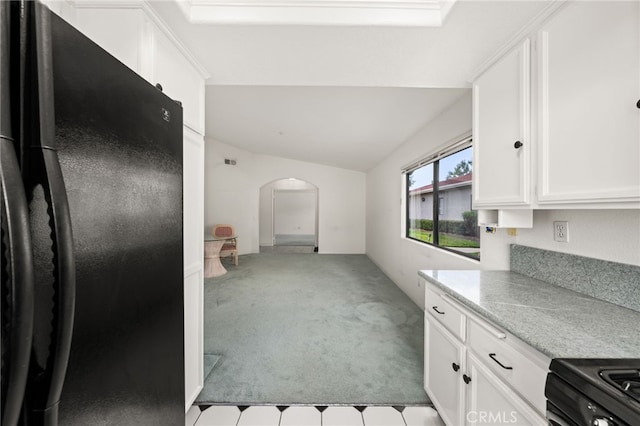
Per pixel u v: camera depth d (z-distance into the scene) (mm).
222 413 1488
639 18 747
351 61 1499
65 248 451
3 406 380
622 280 1016
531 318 918
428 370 1491
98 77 574
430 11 1188
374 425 1415
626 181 773
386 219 4652
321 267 5207
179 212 963
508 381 886
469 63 1480
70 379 516
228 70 1594
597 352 709
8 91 414
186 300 1396
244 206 6559
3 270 380
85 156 540
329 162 6242
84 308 543
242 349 2127
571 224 1227
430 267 2803
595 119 865
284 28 1227
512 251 1576
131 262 692
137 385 716
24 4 428
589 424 553
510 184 1249
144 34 1101
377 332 2434
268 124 3779
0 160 387
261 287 3855
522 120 1176
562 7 991
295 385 1699
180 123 975
